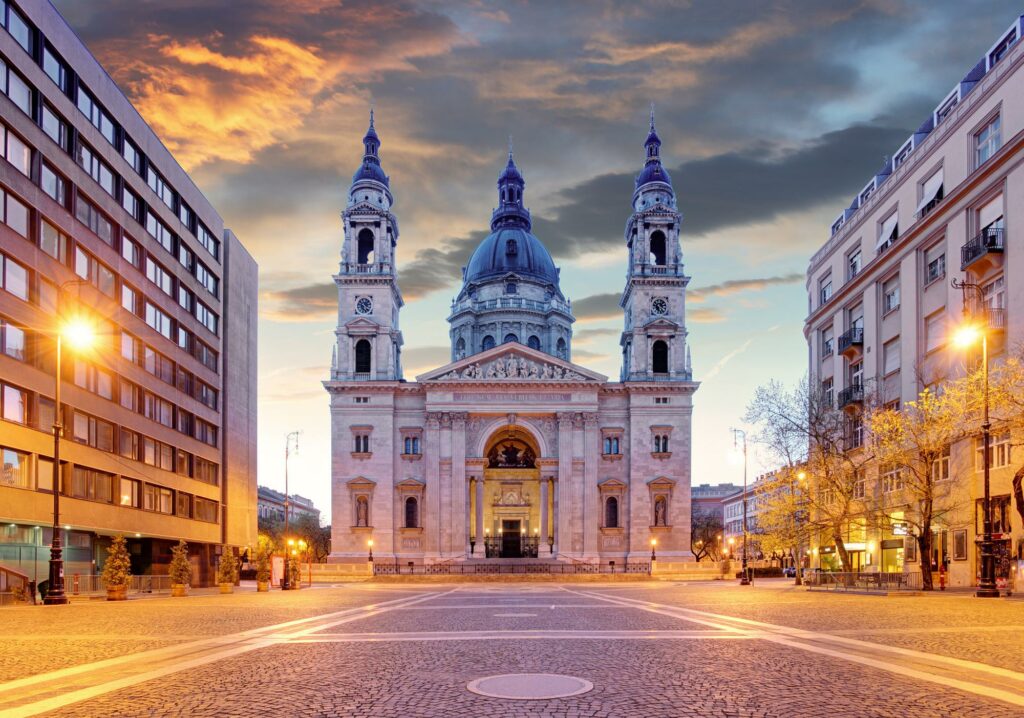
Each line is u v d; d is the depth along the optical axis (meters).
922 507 49.62
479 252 158.25
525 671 14.80
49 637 21.47
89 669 15.40
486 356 114.81
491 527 124.06
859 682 13.52
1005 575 46.16
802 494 58.59
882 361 64.06
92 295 57.66
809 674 14.30
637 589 62.28
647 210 120.00
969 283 49.59
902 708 11.51
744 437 85.50
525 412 113.19
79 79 56.41
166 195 72.12
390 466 111.62
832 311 74.00
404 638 20.69
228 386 86.44
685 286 119.25
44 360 51.25
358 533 110.25
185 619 28.33
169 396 71.38
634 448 113.38
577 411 112.88
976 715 11.05
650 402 114.44
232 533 87.00
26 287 49.41
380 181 120.00
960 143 53.84
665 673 14.49
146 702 12.18
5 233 47.06
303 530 161.75
